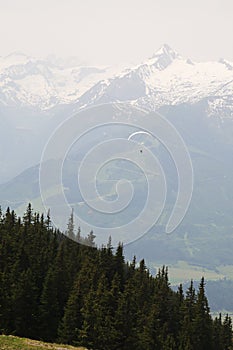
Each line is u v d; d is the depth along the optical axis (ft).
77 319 636.89
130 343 640.17
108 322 627.46
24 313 638.12
